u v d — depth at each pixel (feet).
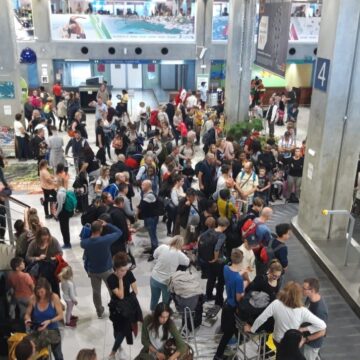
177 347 14.71
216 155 33.47
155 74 82.02
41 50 64.85
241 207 28.02
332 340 19.39
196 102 57.00
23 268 18.30
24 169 42.29
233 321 16.93
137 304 17.42
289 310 14.57
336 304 21.95
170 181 28.09
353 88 25.00
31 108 51.85
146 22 65.41
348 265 24.58
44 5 62.90
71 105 53.36
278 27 34.86
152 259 25.86
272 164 33.37
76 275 24.57
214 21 66.64
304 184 28.40
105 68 80.23
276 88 77.41
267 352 17.02
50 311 16.20
